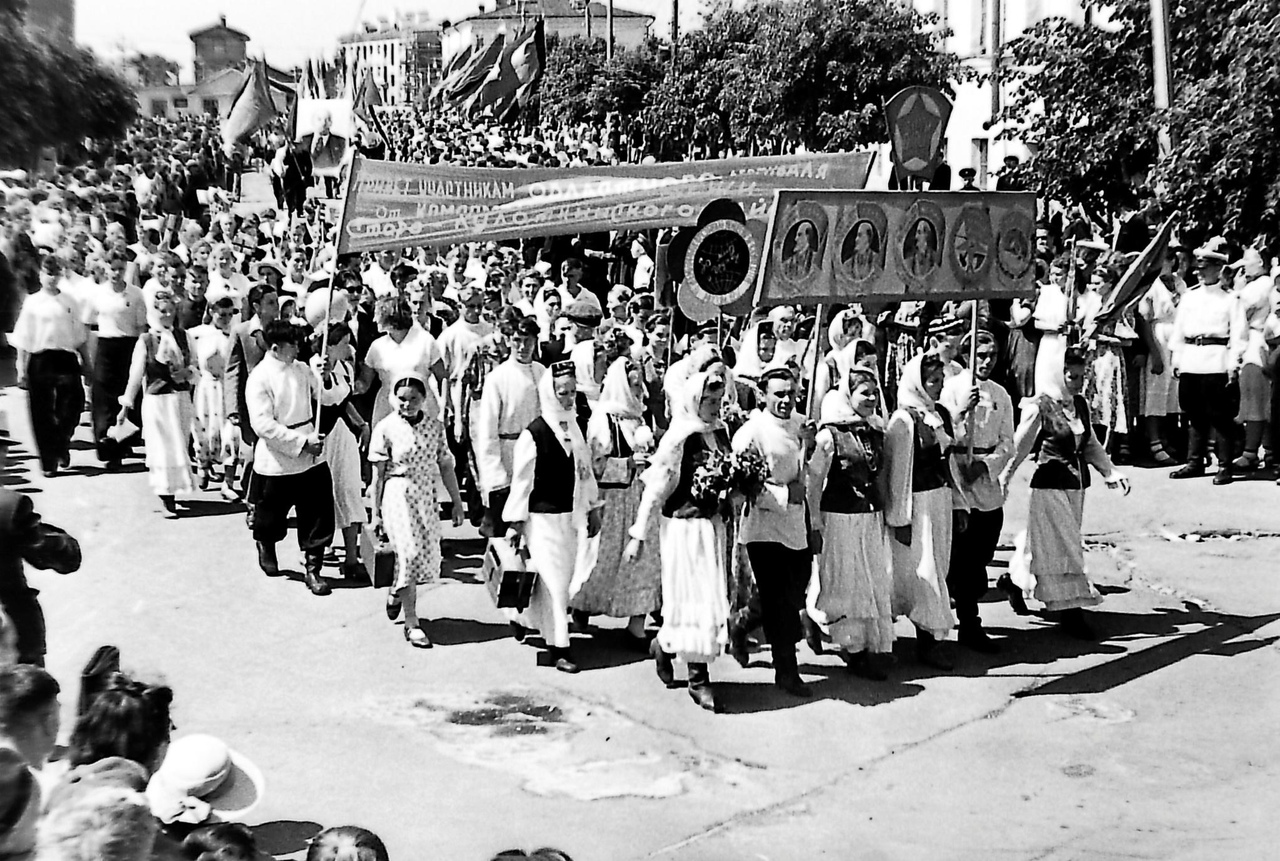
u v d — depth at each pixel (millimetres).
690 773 7168
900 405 8570
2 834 3646
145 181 26719
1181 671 8555
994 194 9125
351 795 6871
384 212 11609
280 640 9195
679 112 28297
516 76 29297
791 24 23406
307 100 25453
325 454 10289
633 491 9016
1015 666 8711
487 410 9195
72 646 9000
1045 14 26766
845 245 8609
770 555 8094
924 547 8516
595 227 12203
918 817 6660
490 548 9211
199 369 13445
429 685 8406
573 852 6281
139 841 3861
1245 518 12148
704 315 9250
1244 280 13508
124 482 13578
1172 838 6430
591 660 8867
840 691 8281
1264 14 14719
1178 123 14898
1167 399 14258
